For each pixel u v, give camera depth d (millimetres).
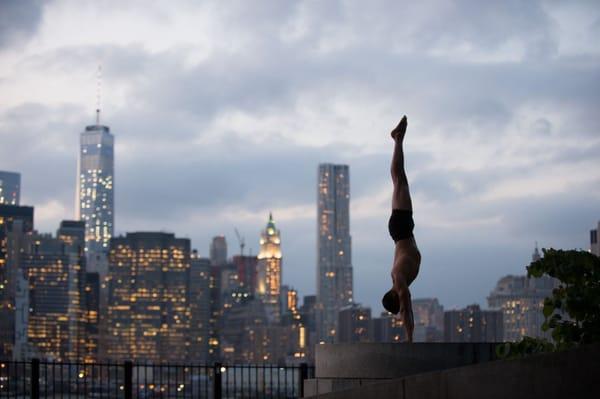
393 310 15977
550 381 9484
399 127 16281
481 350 15312
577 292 11406
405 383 11211
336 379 16062
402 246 15977
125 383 27875
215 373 27766
